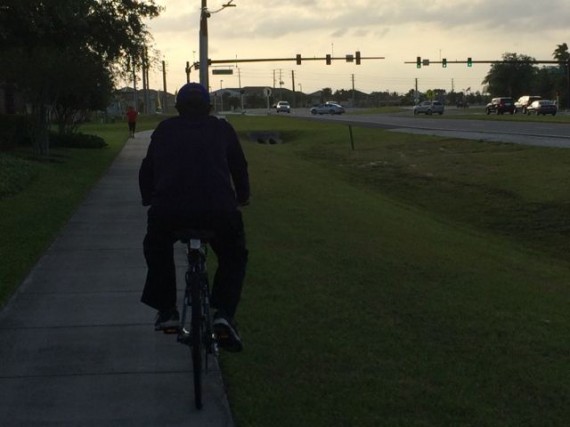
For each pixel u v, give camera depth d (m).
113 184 18.89
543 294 9.20
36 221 12.46
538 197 20.52
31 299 7.77
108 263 9.52
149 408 5.08
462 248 12.59
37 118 25.53
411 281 8.87
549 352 6.32
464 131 45.00
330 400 5.14
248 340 6.33
